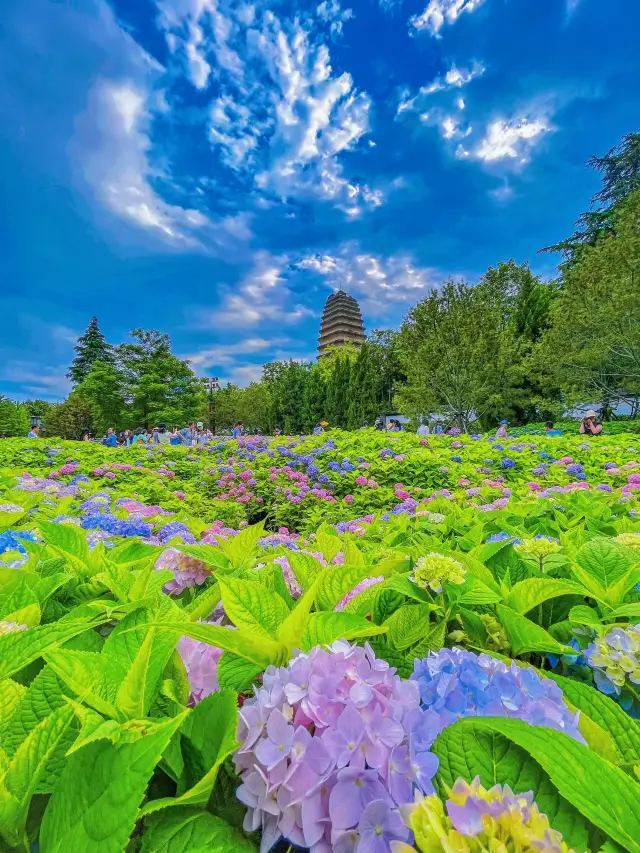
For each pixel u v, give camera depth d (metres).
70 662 0.76
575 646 1.16
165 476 7.87
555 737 0.64
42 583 1.28
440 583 1.19
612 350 16.31
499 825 0.53
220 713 0.74
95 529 2.24
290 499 6.68
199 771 0.71
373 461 7.76
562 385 18.58
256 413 46.75
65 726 0.64
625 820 0.57
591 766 0.61
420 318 21.03
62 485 5.49
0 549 1.76
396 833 0.60
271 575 1.33
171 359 39.06
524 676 0.82
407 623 1.13
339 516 5.88
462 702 0.77
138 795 0.53
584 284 17.16
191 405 39.84
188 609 1.16
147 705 0.78
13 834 0.59
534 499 3.56
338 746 0.65
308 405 37.75
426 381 20.59
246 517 6.42
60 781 0.59
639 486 4.47
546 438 9.41
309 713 0.69
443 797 0.66
